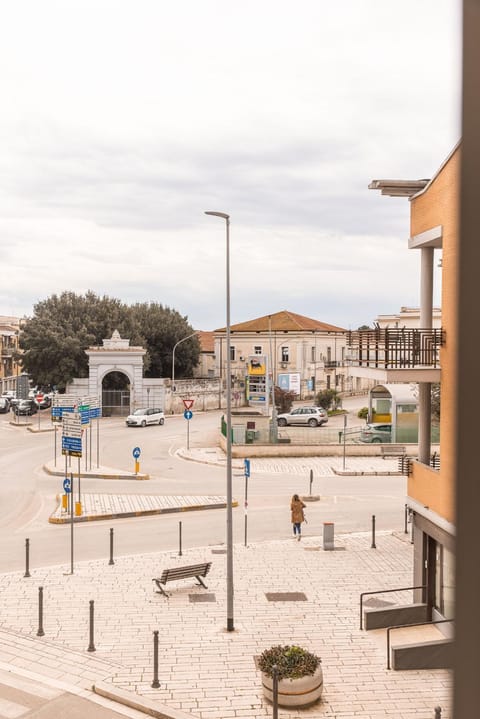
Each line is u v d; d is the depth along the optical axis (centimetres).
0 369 9300
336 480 3262
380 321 6222
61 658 1311
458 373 222
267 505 2739
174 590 1703
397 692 1185
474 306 213
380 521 2484
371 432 4066
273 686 1098
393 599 1650
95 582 1759
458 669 228
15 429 5319
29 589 1700
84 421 3428
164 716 1103
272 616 1538
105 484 3148
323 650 1358
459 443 221
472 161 214
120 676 1237
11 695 1168
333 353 7912
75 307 6944
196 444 4366
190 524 2438
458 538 223
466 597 223
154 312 7794
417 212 1608
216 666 1280
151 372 7581
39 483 3153
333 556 2019
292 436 4066
